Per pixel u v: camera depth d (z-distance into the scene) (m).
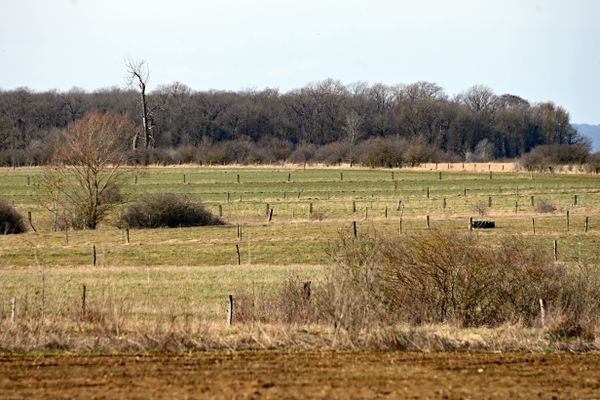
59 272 80.50
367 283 51.88
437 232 56.34
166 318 50.84
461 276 53.47
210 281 73.31
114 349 43.12
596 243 96.19
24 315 48.78
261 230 111.94
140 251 96.12
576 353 43.81
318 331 46.75
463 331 48.19
